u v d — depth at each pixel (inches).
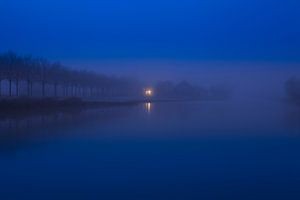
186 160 795.4
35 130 1318.9
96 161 767.7
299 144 1018.7
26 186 581.6
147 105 3631.9
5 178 636.1
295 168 711.7
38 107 2541.8
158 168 704.4
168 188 569.0
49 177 640.4
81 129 1371.8
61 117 1897.1
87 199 516.1
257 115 2153.1
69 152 891.4
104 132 1270.9
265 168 713.0
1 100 2261.3
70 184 597.0
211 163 759.7
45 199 517.0
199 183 598.9
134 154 871.7
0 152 884.0
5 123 1552.7
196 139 1127.0
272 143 1042.7
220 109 2856.8
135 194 540.4
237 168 713.0
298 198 515.8
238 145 1004.6
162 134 1224.2
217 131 1325.0
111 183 600.4
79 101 3078.2
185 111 2573.8
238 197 522.6
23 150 906.7
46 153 868.0
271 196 525.3
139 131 1327.5
